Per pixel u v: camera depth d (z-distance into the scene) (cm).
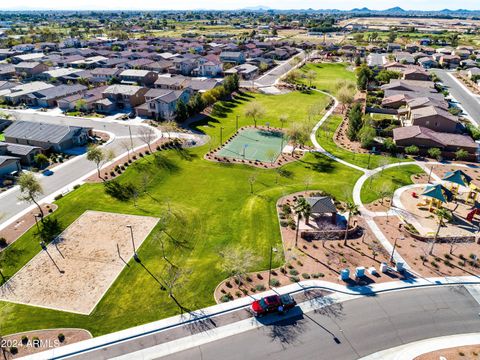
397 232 5612
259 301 4116
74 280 4578
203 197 6619
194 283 4547
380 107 11719
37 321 3978
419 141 8425
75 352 3638
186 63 16975
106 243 5284
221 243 5312
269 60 19212
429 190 6075
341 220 5894
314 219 5922
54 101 12112
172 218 5916
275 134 9819
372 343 3769
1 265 4838
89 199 6450
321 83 15412
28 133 8744
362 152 8588
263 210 6147
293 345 3738
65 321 3984
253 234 5528
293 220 5881
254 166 7862
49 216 5941
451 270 4816
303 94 13775
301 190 6831
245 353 3647
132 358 3594
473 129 9312
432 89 12588
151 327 3922
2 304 4209
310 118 11019
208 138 9381
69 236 5441
